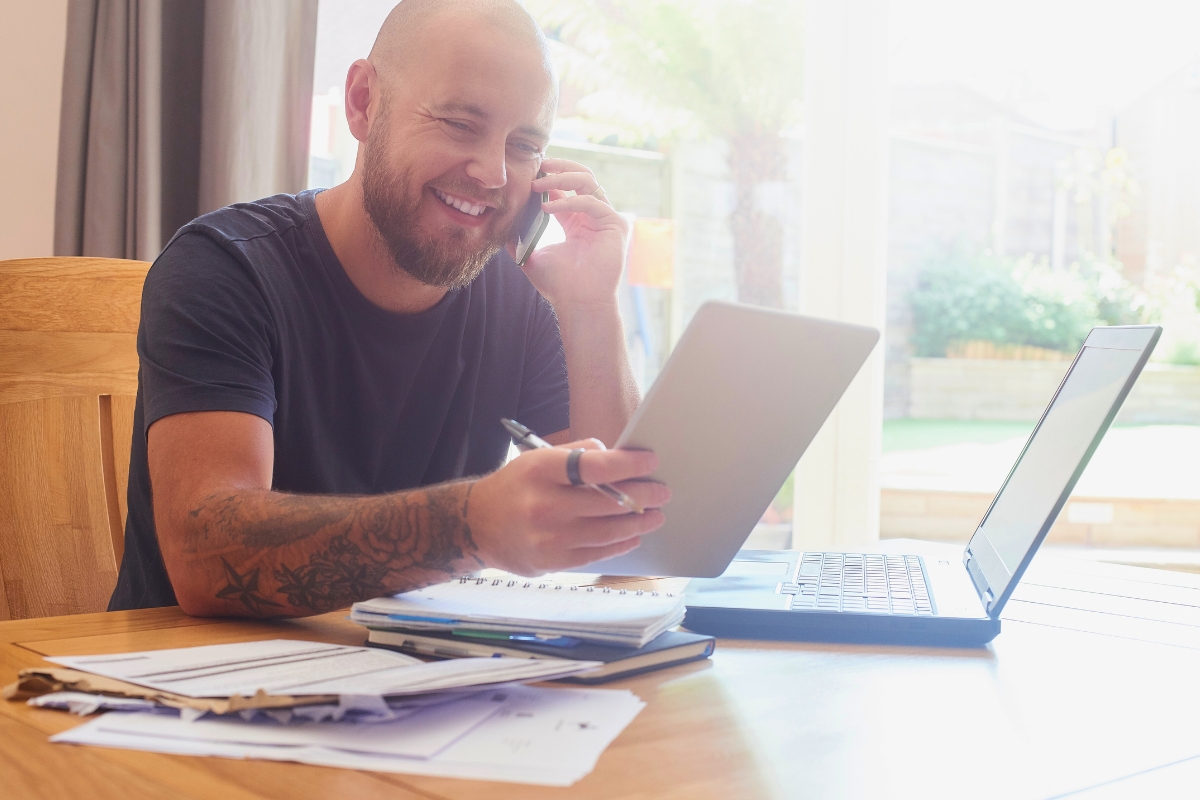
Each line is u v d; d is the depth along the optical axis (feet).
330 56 8.14
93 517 4.61
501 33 3.81
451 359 4.47
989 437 19.10
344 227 4.08
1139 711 2.18
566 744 1.80
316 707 1.82
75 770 1.65
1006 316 20.79
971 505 13.17
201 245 3.70
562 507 2.26
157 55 7.22
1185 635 2.95
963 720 2.08
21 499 4.48
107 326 4.75
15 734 1.82
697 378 2.38
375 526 2.54
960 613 2.80
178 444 3.07
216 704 1.82
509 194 3.97
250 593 2.71
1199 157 18.69
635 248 11.27
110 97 7.21
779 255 10.75
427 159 3.78
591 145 11.30
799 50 10.19
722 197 10.89
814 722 2.04
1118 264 19.83
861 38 8.34
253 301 3.63
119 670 2.03
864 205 8.38
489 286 4.68
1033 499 3.01
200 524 2.80
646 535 2.81
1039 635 2.92
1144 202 19.40
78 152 7.27
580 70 11.14
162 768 1.67
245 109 7.12
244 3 7.11
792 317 2.51
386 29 3.96
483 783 1.63
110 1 7.20
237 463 3.07
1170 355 18.57
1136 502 12.95
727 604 2.87
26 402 4.55
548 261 4.62
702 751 1.83
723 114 10.75
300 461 4.04
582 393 4.48
